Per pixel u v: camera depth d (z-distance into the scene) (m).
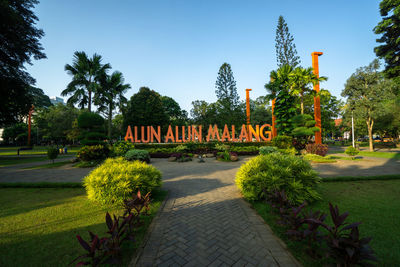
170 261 2.61
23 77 18.31
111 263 2.32
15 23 14.62
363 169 9.99
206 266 2.51
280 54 24.06
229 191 6.30
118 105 27.95
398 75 18.58
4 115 19.14
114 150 15.12
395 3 15.52
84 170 11.16
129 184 4.70
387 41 17.66
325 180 7.23
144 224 3.71
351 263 1.98
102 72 25.06
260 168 5.32
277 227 3.49
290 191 4.60
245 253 2.79
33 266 2.52
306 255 2.65
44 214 4.35
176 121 39.00
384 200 5.02
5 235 3.38
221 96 29.08
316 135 19.45
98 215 4.27
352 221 3.76
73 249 2.94
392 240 3.02
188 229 3.58
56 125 36.50
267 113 39.34
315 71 19.67
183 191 6.34
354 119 21.66
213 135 21.56
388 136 31.70
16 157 19.77
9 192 6.32
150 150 18.72
